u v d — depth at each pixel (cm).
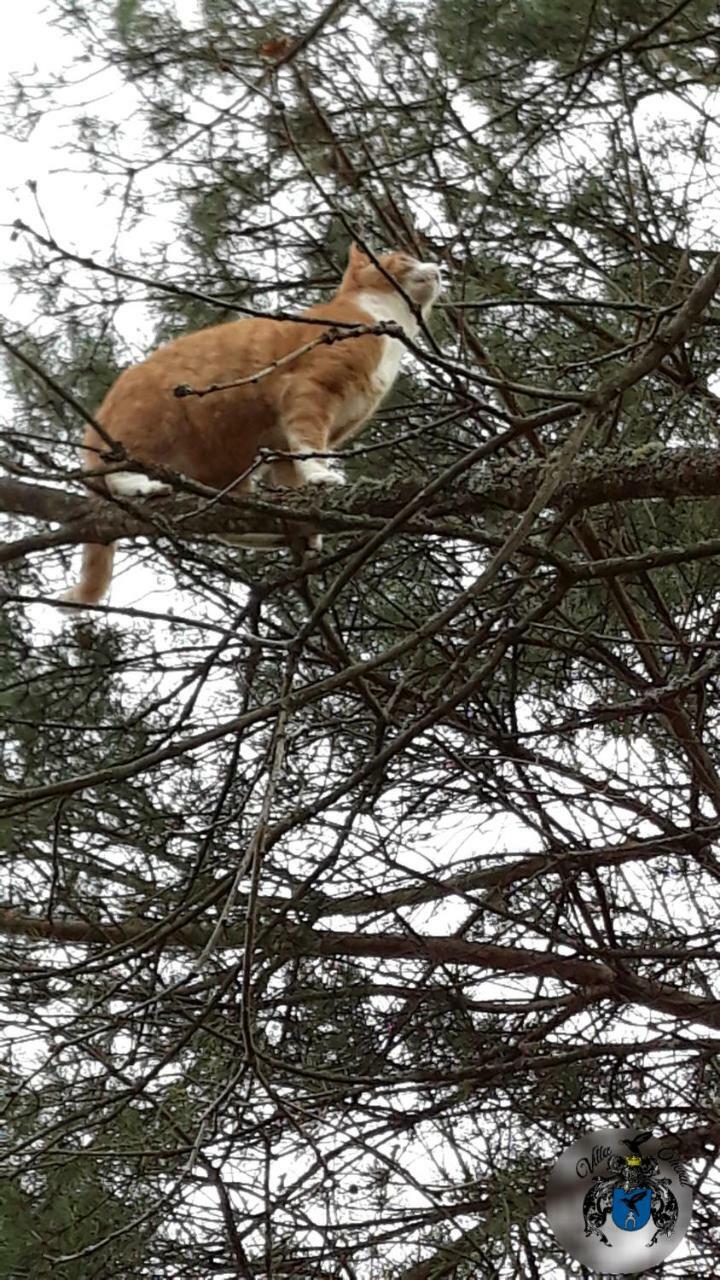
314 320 295
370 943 459
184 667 395
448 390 322
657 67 410
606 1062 437
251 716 336
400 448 468
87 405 436
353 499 357
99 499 369
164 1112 377
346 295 459
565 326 465
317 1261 396
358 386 443
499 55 407
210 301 293
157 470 298
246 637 332
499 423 438
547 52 400
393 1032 432
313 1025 446
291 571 369
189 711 364
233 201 451
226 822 355
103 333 447
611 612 469
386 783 393
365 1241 391
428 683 457
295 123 407
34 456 292
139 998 425
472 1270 395
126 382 425
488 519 415
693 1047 422
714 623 439
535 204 447
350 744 471
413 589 479
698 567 466
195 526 364
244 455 436
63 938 442
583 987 443
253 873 290
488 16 399
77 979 410
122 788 450
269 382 431
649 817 420
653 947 445
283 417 430
